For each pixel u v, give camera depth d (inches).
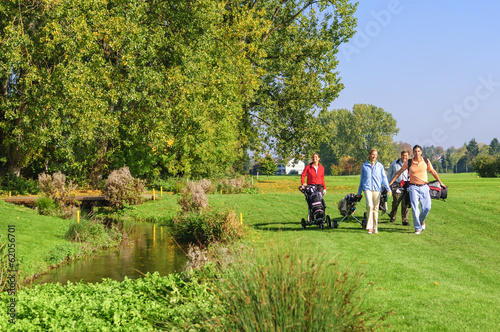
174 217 745.0
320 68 1504.7
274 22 1518.2
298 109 1536.7
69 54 852.6
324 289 153.7
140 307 226.4
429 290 249.1
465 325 193.3
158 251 506.3
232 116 1353.3
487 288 254.8
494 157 2461.9
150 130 1060.5
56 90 834.8
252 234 498.9
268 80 1569.9
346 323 150.2
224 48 1250.6
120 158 1392.7
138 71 940.0
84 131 880.9
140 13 942.4
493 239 413.7
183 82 990.4
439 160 5812.0
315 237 434.9
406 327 190.9
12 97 963.3
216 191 1236.5
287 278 157.8
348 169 5049.2
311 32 1523.1
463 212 560.1
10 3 858.1
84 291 273.9
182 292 242.8
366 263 314.8
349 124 5152.6
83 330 197.9
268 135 1609.3
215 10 1078.4
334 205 697.6
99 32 890.1
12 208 771.4
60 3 822.5
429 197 445.7
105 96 919.0
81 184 1378.0
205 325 170.1
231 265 196.5
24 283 354.6
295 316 146.2
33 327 204.4
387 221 532.1
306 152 1576.0
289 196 870.4
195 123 1064.8
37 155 1333.7
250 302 153.6
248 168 4279.0
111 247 542.6
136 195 958.4
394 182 506.3
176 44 1016.2
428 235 438.0
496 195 689.6
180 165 1487.5
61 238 553.9
